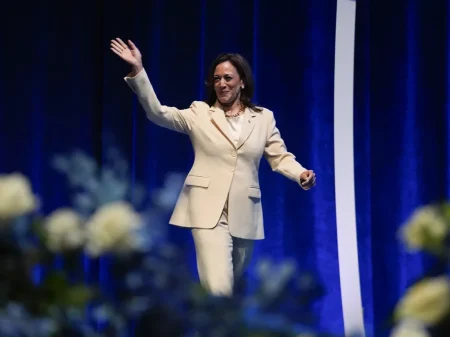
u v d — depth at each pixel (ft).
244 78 42.01
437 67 55.52
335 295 53.67
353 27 55.52
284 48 55.36
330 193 54.49
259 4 55.21
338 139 54.90
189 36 54.49
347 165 54.75
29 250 17.75
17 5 53.88
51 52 53.93
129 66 54.03
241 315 16.94
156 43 54.03
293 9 55.52
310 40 55.31
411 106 55.16
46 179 53.26
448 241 16.56
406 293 16.72
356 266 54.13
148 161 53.52
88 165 18.79
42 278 18.51
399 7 55.62
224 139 40.34
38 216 18.26
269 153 42.01
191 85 54.29
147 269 17.62
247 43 55.16
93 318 17.78
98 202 18.34
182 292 17.37
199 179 40.11
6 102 53.47
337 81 55.26
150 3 54.24
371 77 55.52
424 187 55.01
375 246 54.90
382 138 55.21
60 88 53.88
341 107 55.11
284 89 55.16
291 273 17.56
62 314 17.20
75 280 18.30
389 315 16.83
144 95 39.78
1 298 17.26
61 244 17.72
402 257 54.24
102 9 54.44
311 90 55.01
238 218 39.70
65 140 53.67
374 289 54.60
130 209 18.01
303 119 54.90
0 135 53.31
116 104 53.78
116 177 18.93
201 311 17.12
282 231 54.03
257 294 17.30
